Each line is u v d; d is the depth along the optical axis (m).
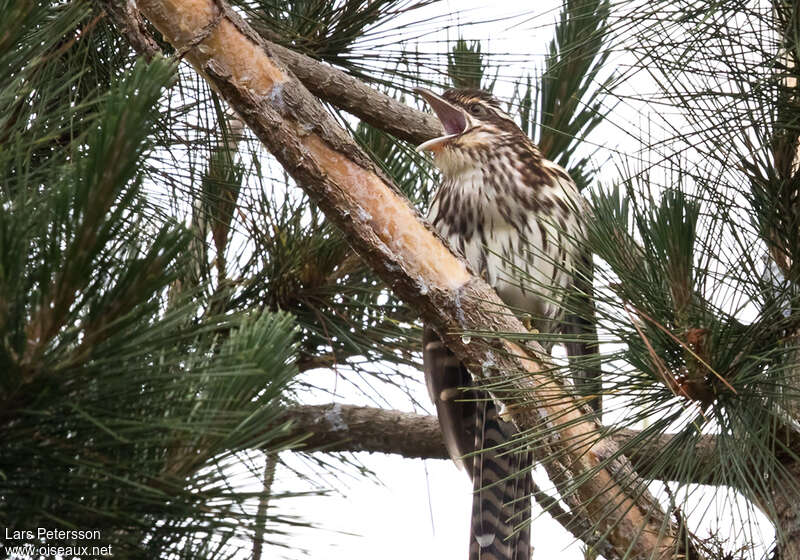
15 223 3.78
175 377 4.10
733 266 5.84
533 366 6.09
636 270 5.73
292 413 8.06
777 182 6.13
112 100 3.76
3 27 4.54
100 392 4.05
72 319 3.91
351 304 8.48
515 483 8.09
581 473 5.91
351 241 6.09
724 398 5.60
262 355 4.39
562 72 9.12
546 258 6.29
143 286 3.83
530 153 9.43
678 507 5.57
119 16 6.46
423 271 6.07
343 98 8.31
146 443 4.21
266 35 8.19
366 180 5.99
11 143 4.93
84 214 3.67
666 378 5.44
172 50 7.55
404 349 8.68
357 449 8.20
